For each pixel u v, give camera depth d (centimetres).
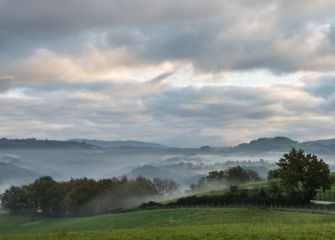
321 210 8912
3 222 17462
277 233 4044
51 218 17925
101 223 11256
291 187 10831
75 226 11975
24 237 4481
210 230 4462
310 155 10606
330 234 4066
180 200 12625
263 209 9469
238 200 11325
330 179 10538
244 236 3956
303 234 4009
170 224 9138
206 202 11925
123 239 4009
